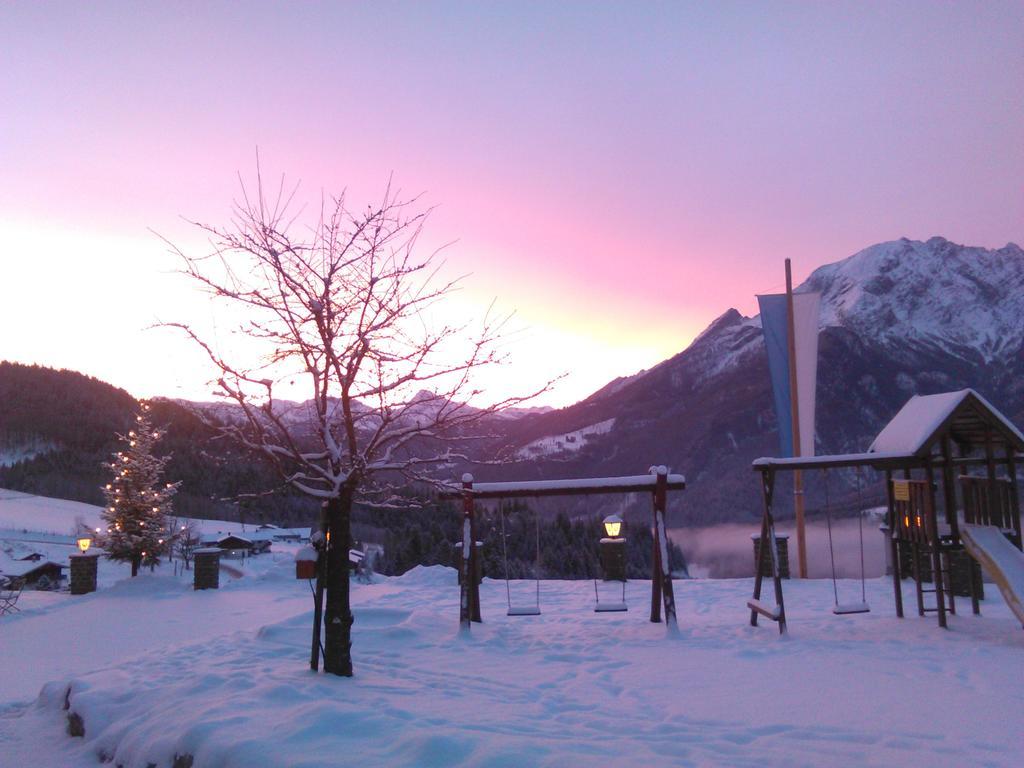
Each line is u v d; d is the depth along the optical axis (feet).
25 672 31.42
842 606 28.94
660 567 32.12
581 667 24.70
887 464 30.99
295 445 22.84
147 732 16.80
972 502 31.53
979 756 14.88
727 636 29.48
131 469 83.92
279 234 22.53
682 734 16.69
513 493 32.94
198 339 22.24
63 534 192.95
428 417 24.98
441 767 12.92
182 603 53.57
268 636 29.71
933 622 30.25
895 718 17.74
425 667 24.67
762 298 47.09
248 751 13.62
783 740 16.24
